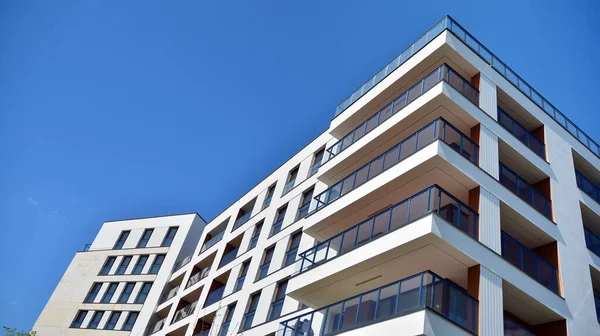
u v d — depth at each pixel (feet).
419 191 52.65
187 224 133.80
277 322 67.36
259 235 88.79
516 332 44.04
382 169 56.65
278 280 74.13
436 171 49.93
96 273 133.80
